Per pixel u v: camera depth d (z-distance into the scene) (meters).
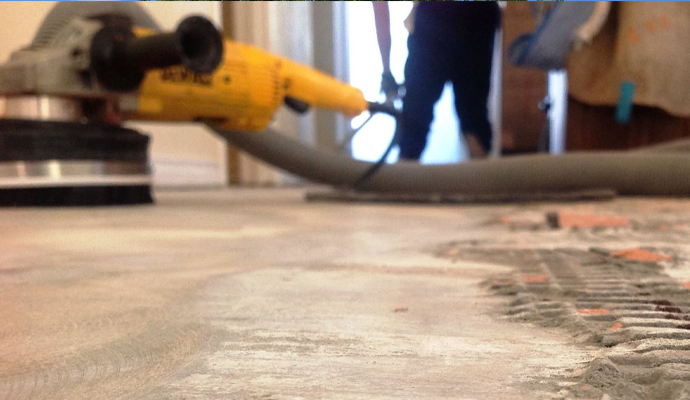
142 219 1.13
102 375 0.31
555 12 1.79
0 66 1.26
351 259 0.69
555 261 0.63
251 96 1.45
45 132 1.24
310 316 0.43
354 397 0.27
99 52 1.22
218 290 0.52
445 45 2.39
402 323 0.40
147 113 1.35
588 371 0.28
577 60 2.42
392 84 1.57
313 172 1.84
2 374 0.31
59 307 0.46
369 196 1.66
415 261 0.67
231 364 0.32
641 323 0.37
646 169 1.68
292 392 0.27
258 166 3.20
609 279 0.52
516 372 0.30
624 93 2.30
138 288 0.53
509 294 0.49
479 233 0.92
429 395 0.27
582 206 1.43
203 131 2.92
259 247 0.79
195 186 2.84
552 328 0.38
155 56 1.14
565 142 2.65
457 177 1.77
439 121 3.51
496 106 3.28
